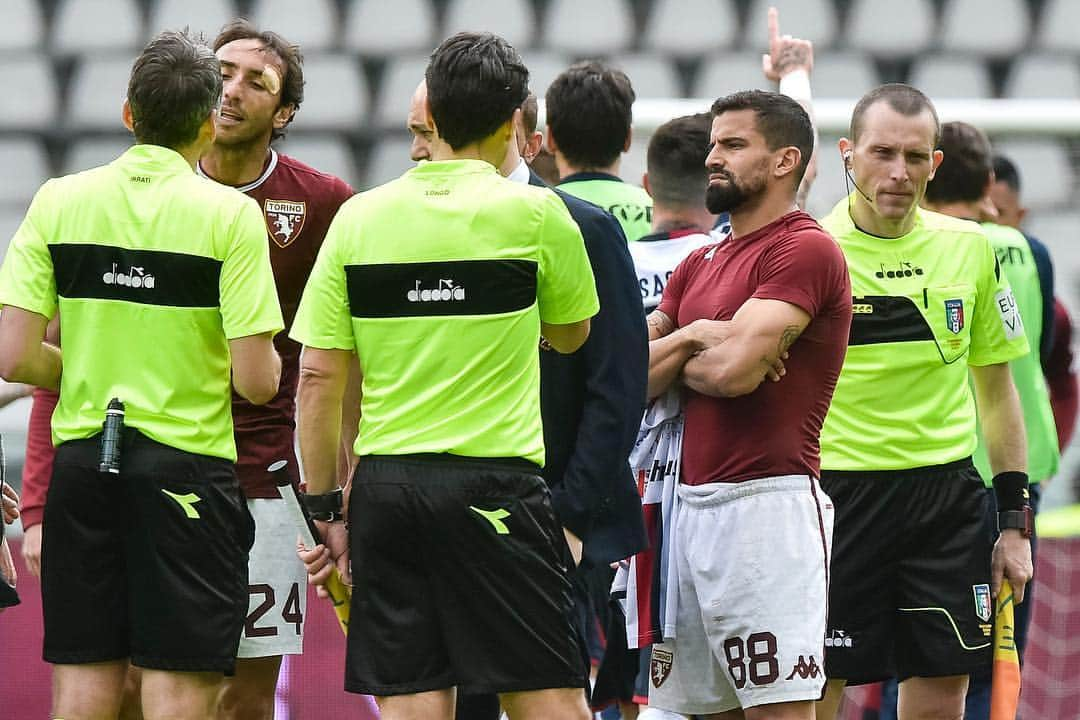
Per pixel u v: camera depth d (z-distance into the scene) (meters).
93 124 36.88
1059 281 32.94
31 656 19.02
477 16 39.12
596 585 15.92
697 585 12.56
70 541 11.62
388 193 10.95
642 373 12.30
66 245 11.51
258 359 11.64
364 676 10.81
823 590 12.38
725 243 13.02
